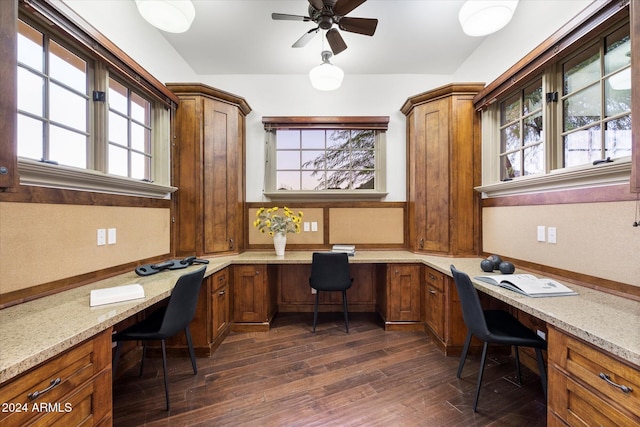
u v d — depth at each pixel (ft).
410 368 6.74
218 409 5.34
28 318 3.74
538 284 5.12
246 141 10.81
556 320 3.70
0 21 2.82
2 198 4.04
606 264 4.85
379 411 5.27
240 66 10.23
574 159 5.82
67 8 4.89
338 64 10.09
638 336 3.11
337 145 10.96
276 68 10.37
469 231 8.69
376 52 9.37
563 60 6.02
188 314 5.85
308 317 10.21
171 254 8.41
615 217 4.70
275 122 10.55
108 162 6.11
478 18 5.39
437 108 9.05
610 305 4.24
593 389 3.23
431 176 9.20
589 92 5.48
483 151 8.59
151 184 7.11
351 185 10.98
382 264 9.66
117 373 6.42
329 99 10.83
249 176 10.80
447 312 7.40
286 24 8.00
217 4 7.22
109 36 6.40
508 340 5.17
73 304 4.34
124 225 6.54
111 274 6.16
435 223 9.11
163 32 8.37
